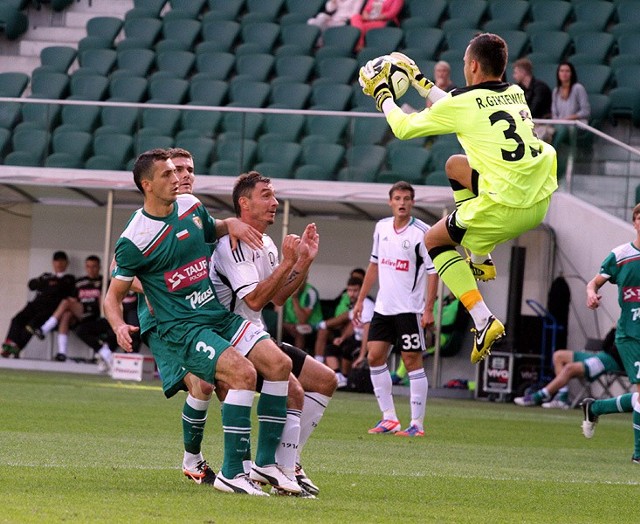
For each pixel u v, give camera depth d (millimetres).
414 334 33656
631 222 51938
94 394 41562
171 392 19938
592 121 56156
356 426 35031
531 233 54969
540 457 28531
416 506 18328
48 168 56938
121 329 18906
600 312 52906
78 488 18438
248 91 63938
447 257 20578
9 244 61656
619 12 65625
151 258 18844
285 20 69625
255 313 20000
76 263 60531
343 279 59031
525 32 65188
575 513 18469
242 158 55344
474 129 20031
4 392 40094
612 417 45844
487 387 51562
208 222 19484
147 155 18719
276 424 18984
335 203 54281
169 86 65250
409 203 34375
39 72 67750
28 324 56938
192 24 69938
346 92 62281
